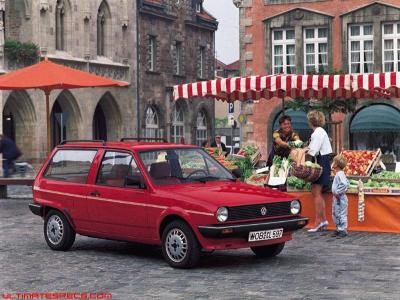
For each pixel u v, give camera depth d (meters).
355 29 42.16
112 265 13.88
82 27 51.81
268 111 43.00
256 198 13.44
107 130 55.50
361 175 20.27
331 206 18.23
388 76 20.00
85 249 15.73
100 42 54.47
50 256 14.90
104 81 26.09
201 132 66.62
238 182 14.56
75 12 51.25
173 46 62.50
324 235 17.36
